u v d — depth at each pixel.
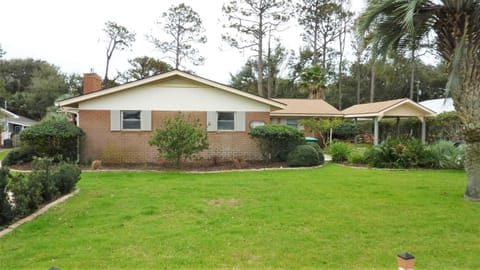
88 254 4.09
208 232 4.96
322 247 4.38
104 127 13.80
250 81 40.72
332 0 32.97
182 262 3.88
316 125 20.89
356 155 14.18
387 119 26.23
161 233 4.90
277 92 39.09
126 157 13.93
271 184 9.04
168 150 12.23
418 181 9.64
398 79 37.16
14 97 37.06
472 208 6.43
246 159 14.64
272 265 3.82
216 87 14.30
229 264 3.84
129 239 4.63
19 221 5.53
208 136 14.37
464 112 7.25
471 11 6.94
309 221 5.53
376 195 7.62
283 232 4.98
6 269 3.66
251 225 5.33
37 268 3.67
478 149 7.15
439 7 7.19
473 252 4.23
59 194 7.50
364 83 40.03
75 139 13.33
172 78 14.08
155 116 14.03
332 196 7.50
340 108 37.09
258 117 14.75
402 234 4.91
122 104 13.86
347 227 5.22
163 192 7.93
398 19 7.59
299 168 12.80
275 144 14.18
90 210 6.22
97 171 11.87
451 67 7.36
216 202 6.91
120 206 6.54
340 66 36.97
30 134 12.50
